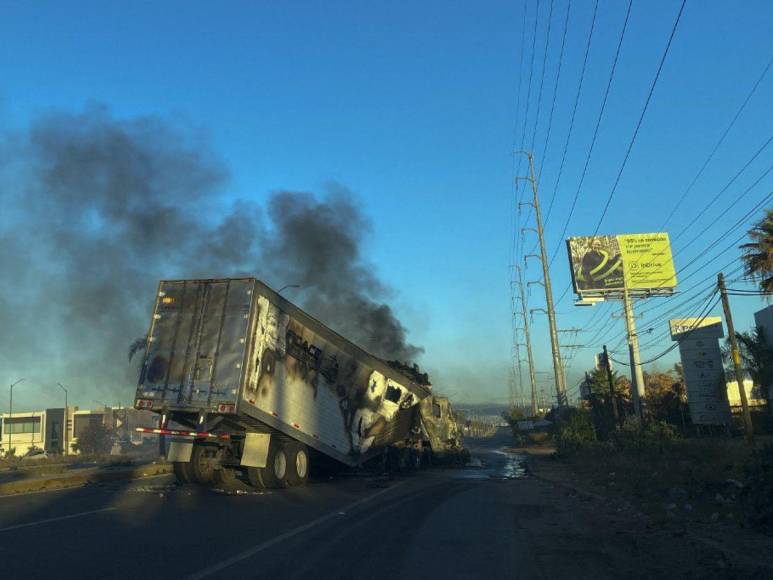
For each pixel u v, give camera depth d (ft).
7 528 36.01
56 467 101.45
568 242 220.43
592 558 29.32
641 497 47.52
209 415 54.60
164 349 55.67
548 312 173.06
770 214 132.16
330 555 29.68
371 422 73.61
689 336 160.45
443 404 101.14
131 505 46.55
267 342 56.54
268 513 43.39
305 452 63.62
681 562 27.58
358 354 70.23
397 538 34.35
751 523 32.55
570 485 62.59
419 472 87.45
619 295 216.74
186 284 56.70
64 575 25.25
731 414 154.61
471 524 39.58
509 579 25.46
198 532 35.32
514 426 289.53
